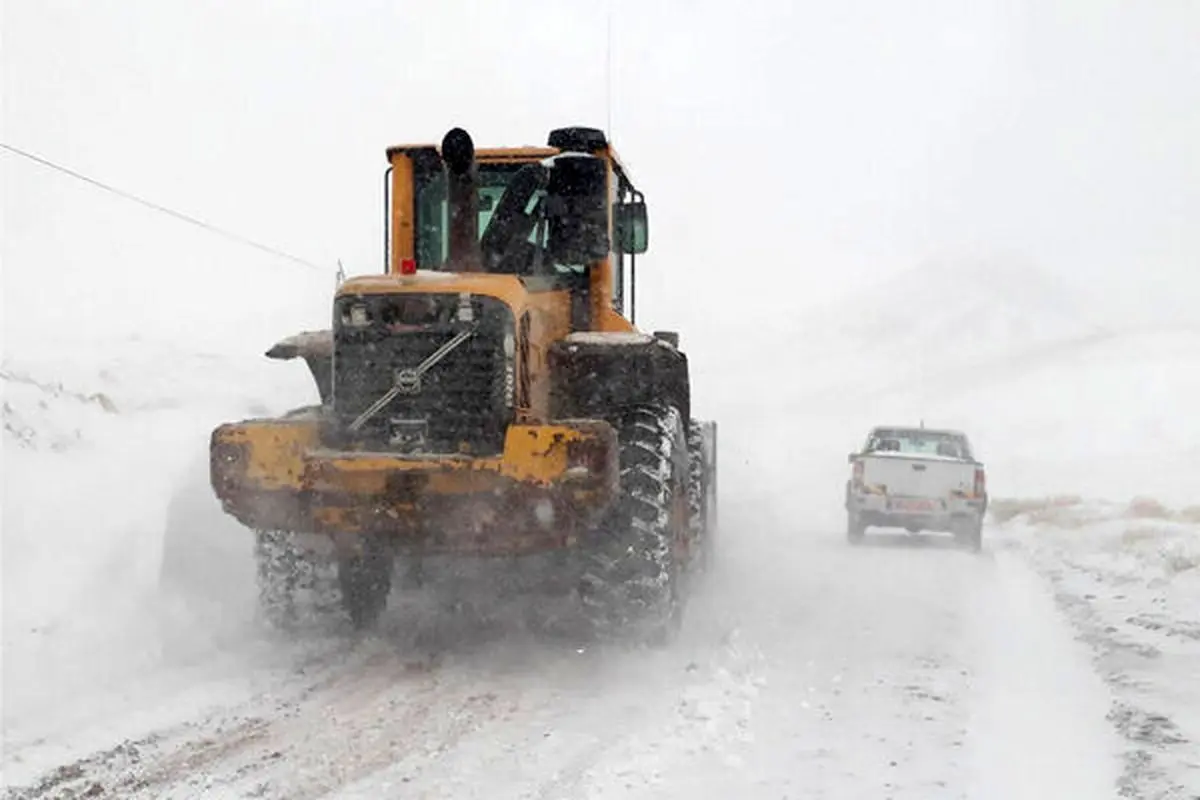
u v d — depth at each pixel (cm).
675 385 876
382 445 736
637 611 748
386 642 784
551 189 868
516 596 891
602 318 899
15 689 586
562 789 488
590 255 862
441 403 733
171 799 470
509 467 691
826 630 877
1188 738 571
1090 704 650
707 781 502
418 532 709
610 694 659
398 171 952
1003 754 552
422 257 944
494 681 688
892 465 1730
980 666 754
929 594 1109
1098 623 918
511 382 733
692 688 669
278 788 488
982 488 1722
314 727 582
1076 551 1562
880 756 544
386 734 573
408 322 740
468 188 845
